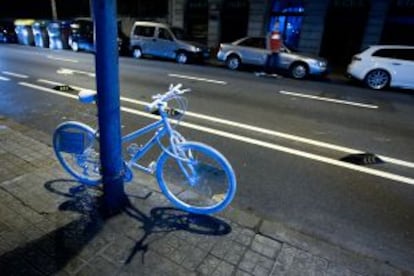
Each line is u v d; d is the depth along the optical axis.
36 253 2.15
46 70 10.32
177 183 3.20
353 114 6.61
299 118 6.09
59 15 25.95
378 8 13.55
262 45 12.22
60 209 2.64
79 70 10.59
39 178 3.11
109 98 2.24
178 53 14.11
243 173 3.71
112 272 2.05
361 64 10.13
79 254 2.17
